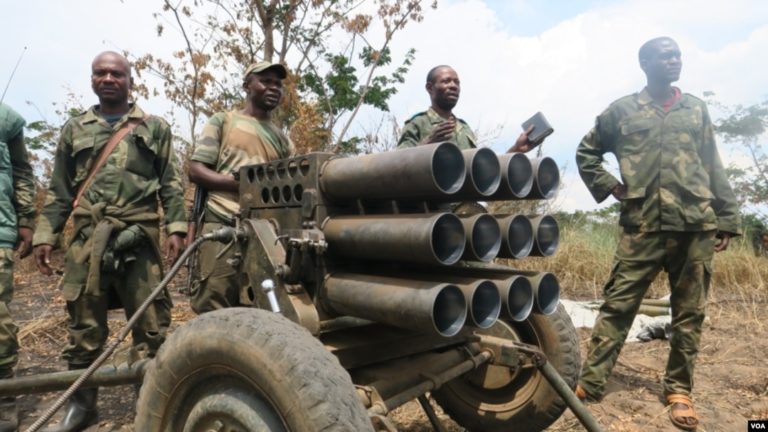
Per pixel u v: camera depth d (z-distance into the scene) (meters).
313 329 2.04
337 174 2.05
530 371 2.76
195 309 3.29
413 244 1.73
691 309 3.37
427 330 1.73
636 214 3.44
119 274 3.26
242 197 2.53
